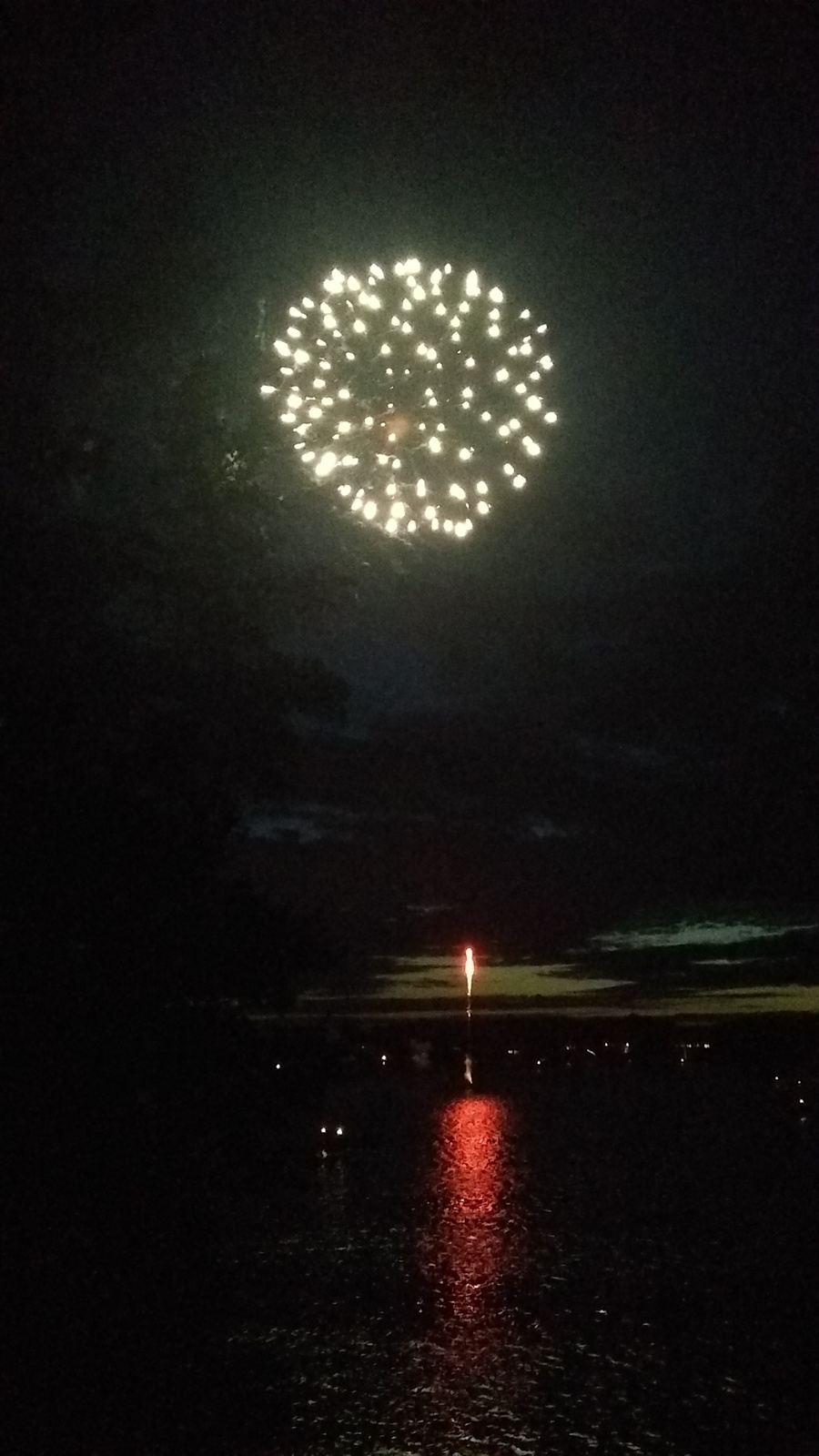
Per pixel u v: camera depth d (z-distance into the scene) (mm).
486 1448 7539
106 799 10602
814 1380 8672
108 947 10703
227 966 11250
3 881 10258
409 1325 9898
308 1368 8922
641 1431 7824
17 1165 10156
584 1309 10383
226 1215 13453
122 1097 10641
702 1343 9477
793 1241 12445
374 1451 7559
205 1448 7559
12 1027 10180
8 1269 10109
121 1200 10672
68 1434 7750
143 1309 9953
